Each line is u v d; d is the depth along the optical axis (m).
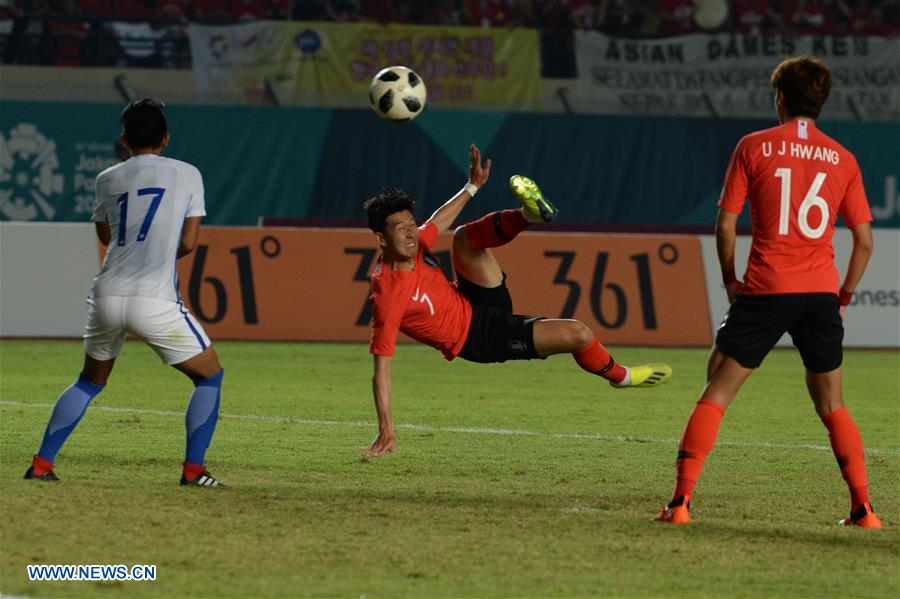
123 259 23.39
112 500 22.50
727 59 86.69
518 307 62.84
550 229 80.56
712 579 18.02
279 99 82.50
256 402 41.28
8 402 39.41
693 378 51.72
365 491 24.84
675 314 64.75
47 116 78.00
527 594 16.92
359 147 81.62
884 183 84.81
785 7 92.50
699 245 65.56
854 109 86.75
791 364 59.84
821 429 37.34
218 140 80.00
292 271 63.28
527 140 82.81
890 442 35.00
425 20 90.38
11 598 16.34
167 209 23.42
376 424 36.53
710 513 23.31
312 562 18.45
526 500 24.28
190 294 61.88
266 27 82.50
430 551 19.34
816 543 20.64
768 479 27.78
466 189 25.33
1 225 61.69
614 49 86.06
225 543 19.50
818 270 21.67
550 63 86.00
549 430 36.06
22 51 81.88
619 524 21.80
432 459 29.98
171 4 87.31
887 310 66.62
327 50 82.88
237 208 80.25
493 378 51.06
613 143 83.44
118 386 44.75
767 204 21.67
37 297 61.75
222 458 29.20
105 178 23.72
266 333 62.62
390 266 23.70
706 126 84.25
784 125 22.08
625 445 33.16
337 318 63.50
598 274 64.12
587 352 24.80
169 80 82.38
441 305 24.03
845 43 86.94
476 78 84.81
